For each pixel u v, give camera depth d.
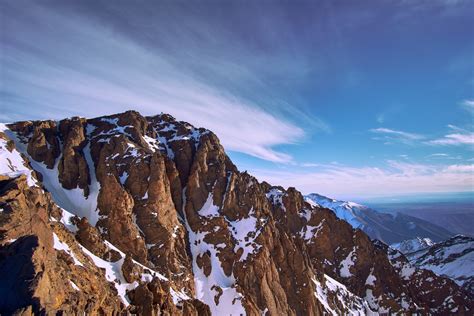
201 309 93.31
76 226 94.69
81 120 158.62
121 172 135.00
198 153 163.25
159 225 125.00
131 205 120.75
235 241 140.12
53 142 139.75
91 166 138.50
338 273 184.88
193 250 134.12
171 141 172.12
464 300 193.38
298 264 149.75
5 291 45.91
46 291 47.97
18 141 135.62
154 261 117.75
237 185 160.25
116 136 146.12
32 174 113.12
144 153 140.88
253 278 130.75
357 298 170.88
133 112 169.62
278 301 133.12
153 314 70.31
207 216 146.38
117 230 114.00
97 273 75.56
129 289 81.38
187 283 118.69
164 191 132.38
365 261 189.00
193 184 153.00
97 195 124.75
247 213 152.62
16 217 58.25
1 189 65.88
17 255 50.28
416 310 178.62
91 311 55.12
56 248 67.69
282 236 155.38
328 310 147.50
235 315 116.19
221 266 132.12
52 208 93.06
